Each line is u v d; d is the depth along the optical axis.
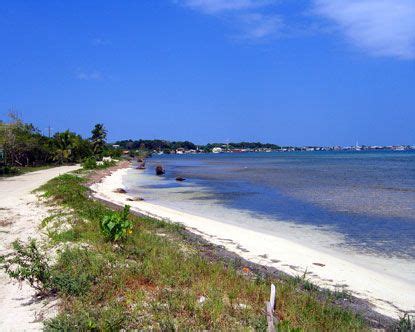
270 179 46.03
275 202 26.41
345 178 46.31
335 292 9.60
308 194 30.56
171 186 38.50
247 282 9.32
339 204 25.06
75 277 8.43
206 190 34.50
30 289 8.59
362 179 44.62
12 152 54.88
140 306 7.45
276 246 14.39
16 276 8.30
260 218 20.42
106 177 47.88
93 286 8.34
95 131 103.00
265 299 8.28
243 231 16.89
